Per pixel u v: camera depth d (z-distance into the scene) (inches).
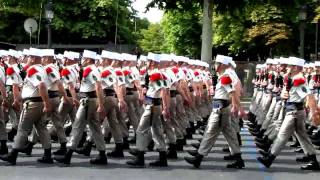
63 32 1614.2
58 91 439.2
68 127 558.3
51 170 389.1
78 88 493.7
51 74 410.3
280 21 1378.0
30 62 397.7
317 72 571.5
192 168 408.8
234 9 1111.6
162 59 410.6
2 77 432.1
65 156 411.8
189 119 573.3
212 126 404.8
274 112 517.7
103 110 406.0
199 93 573.0
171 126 450.9
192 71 568.1
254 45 1480.1
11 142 520.7
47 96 395.5
